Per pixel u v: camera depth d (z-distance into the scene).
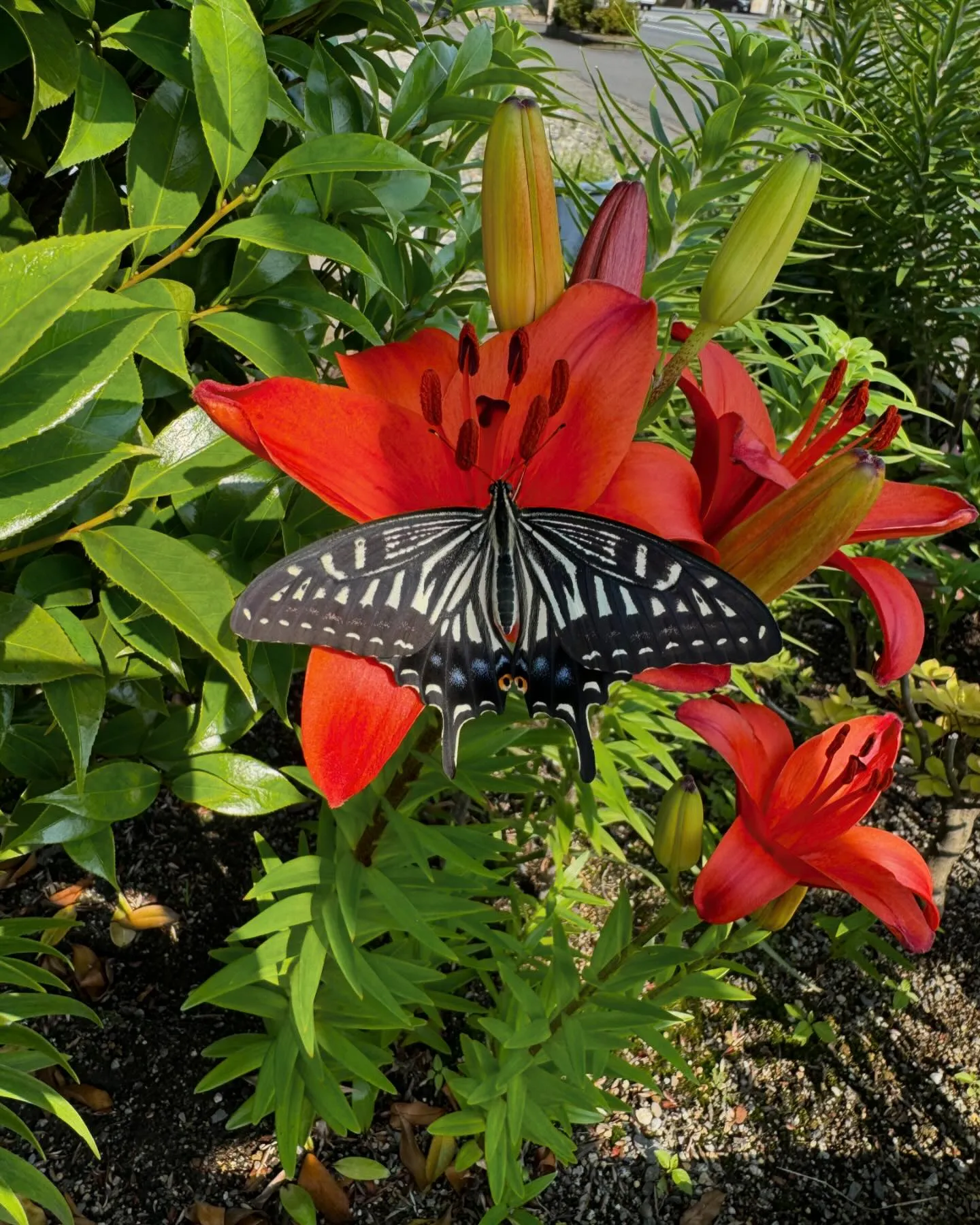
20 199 0.31
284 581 0.15
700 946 0.31
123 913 0.42
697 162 0.38
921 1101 0.44
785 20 0.64
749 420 0.22
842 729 0.23
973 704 0.46
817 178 0.18
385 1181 0.39
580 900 0.44
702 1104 0.43
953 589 0.56
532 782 0.41
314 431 0.16
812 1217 0.40
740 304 0.19
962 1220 0.40
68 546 0.26
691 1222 0.39
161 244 0.22
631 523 0.18
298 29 0.29
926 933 0.22
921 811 0.55
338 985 0.35
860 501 0.17
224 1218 0.36
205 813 0.46
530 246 0.18
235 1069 0.36
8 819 0.29
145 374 0.27
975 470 0.52
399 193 0.27
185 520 0.27
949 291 0.62
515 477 0.18
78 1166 0.37
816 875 0.21
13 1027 0.29
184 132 0.22
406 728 0.17
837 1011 0.46
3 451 0.19
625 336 0.18
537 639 0.17
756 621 0.16
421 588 0.17
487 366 0.18
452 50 0.30
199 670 0.33
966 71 0.58
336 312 0.25
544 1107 0.37
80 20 0.23
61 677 0.22
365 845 0.32
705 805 0.54
